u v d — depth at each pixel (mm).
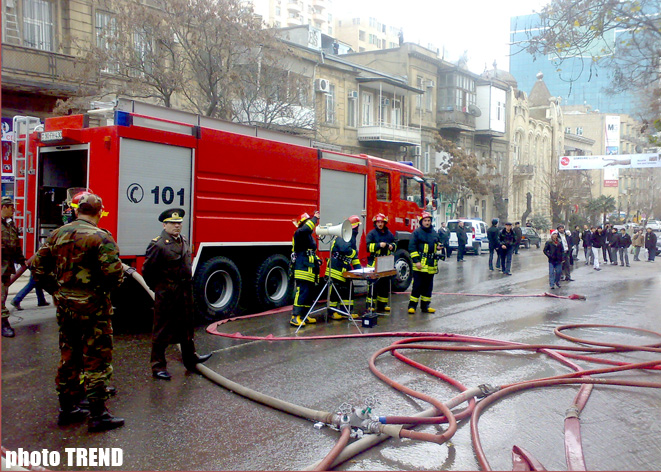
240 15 16578
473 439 4250
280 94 18203
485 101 42500
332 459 3871
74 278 4332
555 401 5461
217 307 8875
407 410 5090
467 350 7285
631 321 9891
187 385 5688
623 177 69000
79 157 9086
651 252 27438
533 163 53812
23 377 5750
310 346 7473
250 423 4699
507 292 13781
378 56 37344
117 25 15930
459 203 39875
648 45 10789
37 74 16359
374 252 9414
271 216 9695
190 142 8148
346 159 11352
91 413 4430
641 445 4445
